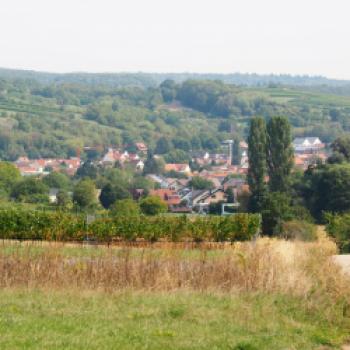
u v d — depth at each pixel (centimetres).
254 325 3300
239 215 9519
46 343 2755
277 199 11719
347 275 4375
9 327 2980
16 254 4425
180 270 4175
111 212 16525
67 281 3966
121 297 3728
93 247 7188
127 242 9069
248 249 4825
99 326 3091
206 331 3127
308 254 5441
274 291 3981
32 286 3888
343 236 8544
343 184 16350
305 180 17825
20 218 9031
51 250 4631
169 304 3600
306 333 3231
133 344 2844
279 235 10900
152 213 18275
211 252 5650
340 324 3459
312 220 11806
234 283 4044
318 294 3903
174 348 2828
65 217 9112
